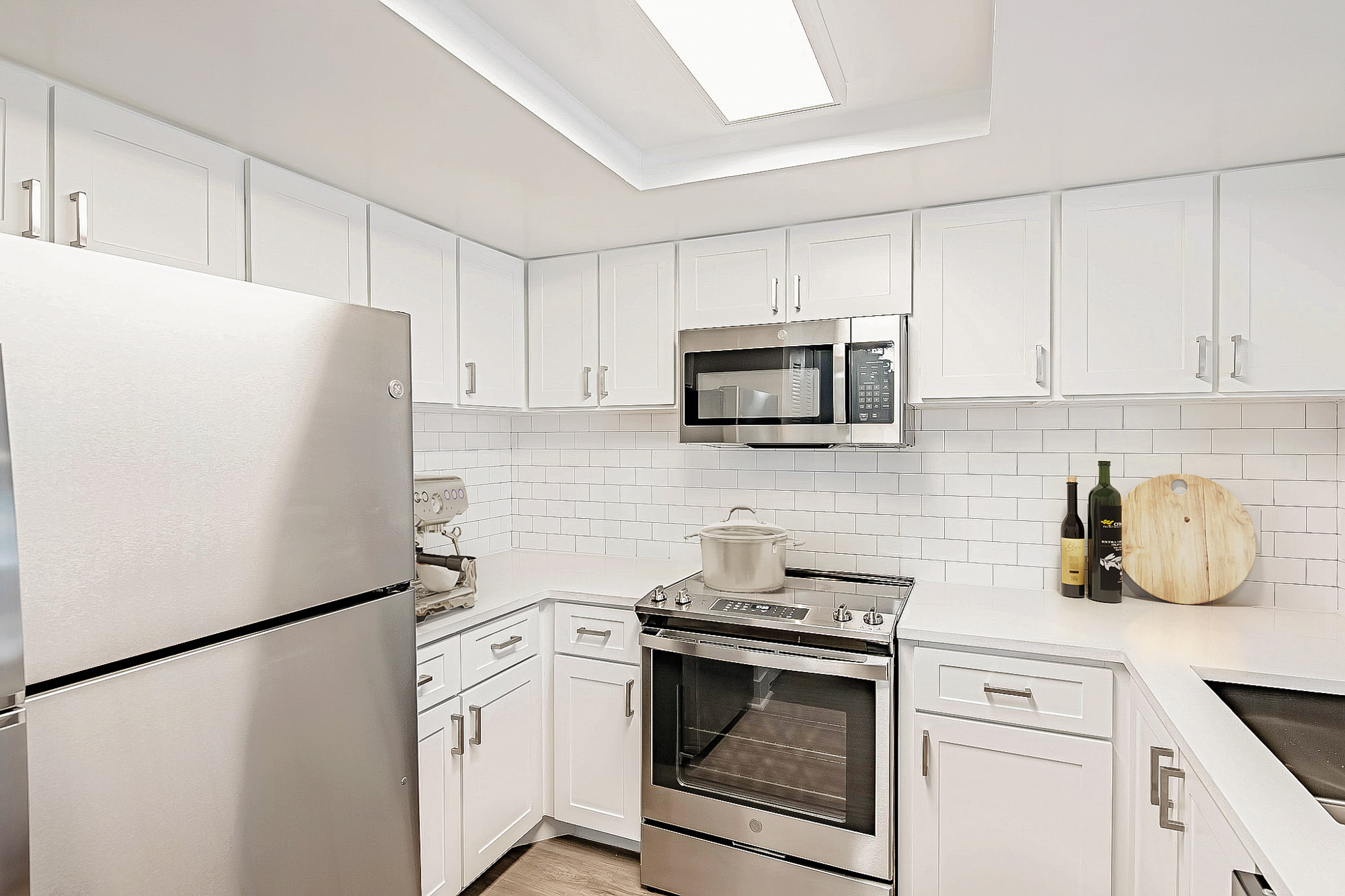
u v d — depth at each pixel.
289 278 1.83
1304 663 1.58
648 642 2.18
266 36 1.26
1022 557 2.34
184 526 0.93
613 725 2.32
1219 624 1.89
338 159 1.81
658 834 2.20
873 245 2.23
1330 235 1.73
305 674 1.11
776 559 2.31
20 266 0.78
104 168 1.43
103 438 0.85
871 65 1.59
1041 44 1.27
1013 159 1.80
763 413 2.30
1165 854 1.41
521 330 2.79
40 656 0.79
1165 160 1.79
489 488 3.07
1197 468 2.13
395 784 1.27
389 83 1.44
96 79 1.40
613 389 2.64
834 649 1.94
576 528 3.08
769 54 1.52
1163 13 1.17
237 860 1.00
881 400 2.14
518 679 2.31
